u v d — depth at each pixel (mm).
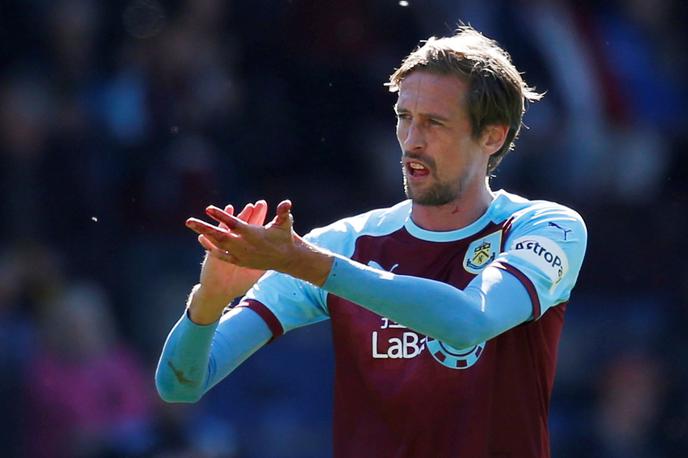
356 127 28766
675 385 27516
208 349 10430
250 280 10133
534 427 10406
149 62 27938
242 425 25984
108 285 26594
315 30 28906
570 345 27750
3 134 27750
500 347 10367
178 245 26766
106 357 25469
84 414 24844
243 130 28062
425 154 10430
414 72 10539
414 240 10820
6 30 28766
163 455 24797
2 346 24984
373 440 10508
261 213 9781
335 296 10758
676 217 29109
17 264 26172
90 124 28016
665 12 31141
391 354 10477
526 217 10578
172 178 26938
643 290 28297
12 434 24578
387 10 28984
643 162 29375
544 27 28906
